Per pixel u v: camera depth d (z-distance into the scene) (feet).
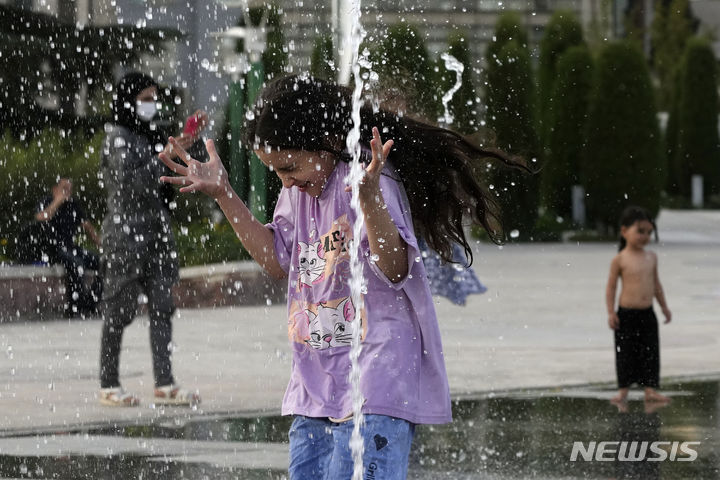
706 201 208.44
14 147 103.09
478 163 21.02
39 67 110.73
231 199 20.83
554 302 71.26
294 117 19.56
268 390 41.60
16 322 59.82
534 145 143.43
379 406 18.79
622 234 41.60
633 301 40.81
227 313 64.34
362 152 19.92
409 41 126.93
